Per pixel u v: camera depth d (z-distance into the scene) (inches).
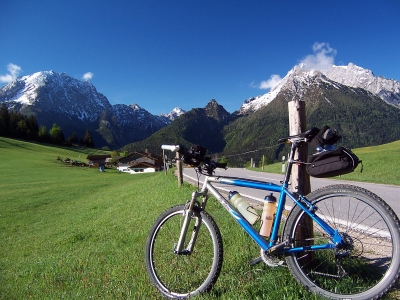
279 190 117.6
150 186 714.2
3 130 5162.4
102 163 4234.7
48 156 3782.0
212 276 120.3
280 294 110.6
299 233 116.7
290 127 141.8
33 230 527.8
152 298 131.4
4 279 244.8
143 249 214.7
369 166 800.3
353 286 110.6
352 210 194.5
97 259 226.2
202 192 129.5
